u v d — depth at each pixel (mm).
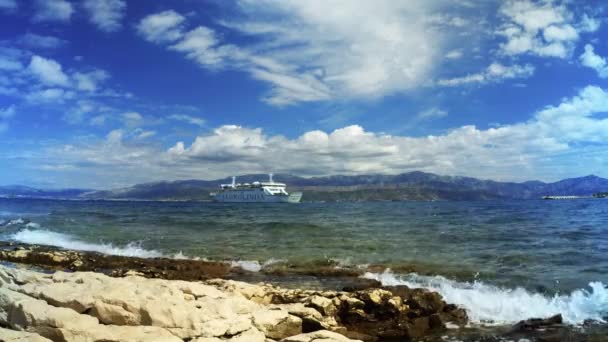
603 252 27062
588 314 15398
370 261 25078
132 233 41469
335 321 14375
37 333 10188
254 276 22047
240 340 11281
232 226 47875
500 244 30969
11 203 144250
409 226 45812
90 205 133625
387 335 13891
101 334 10383
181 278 21359
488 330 14109
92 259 26016
